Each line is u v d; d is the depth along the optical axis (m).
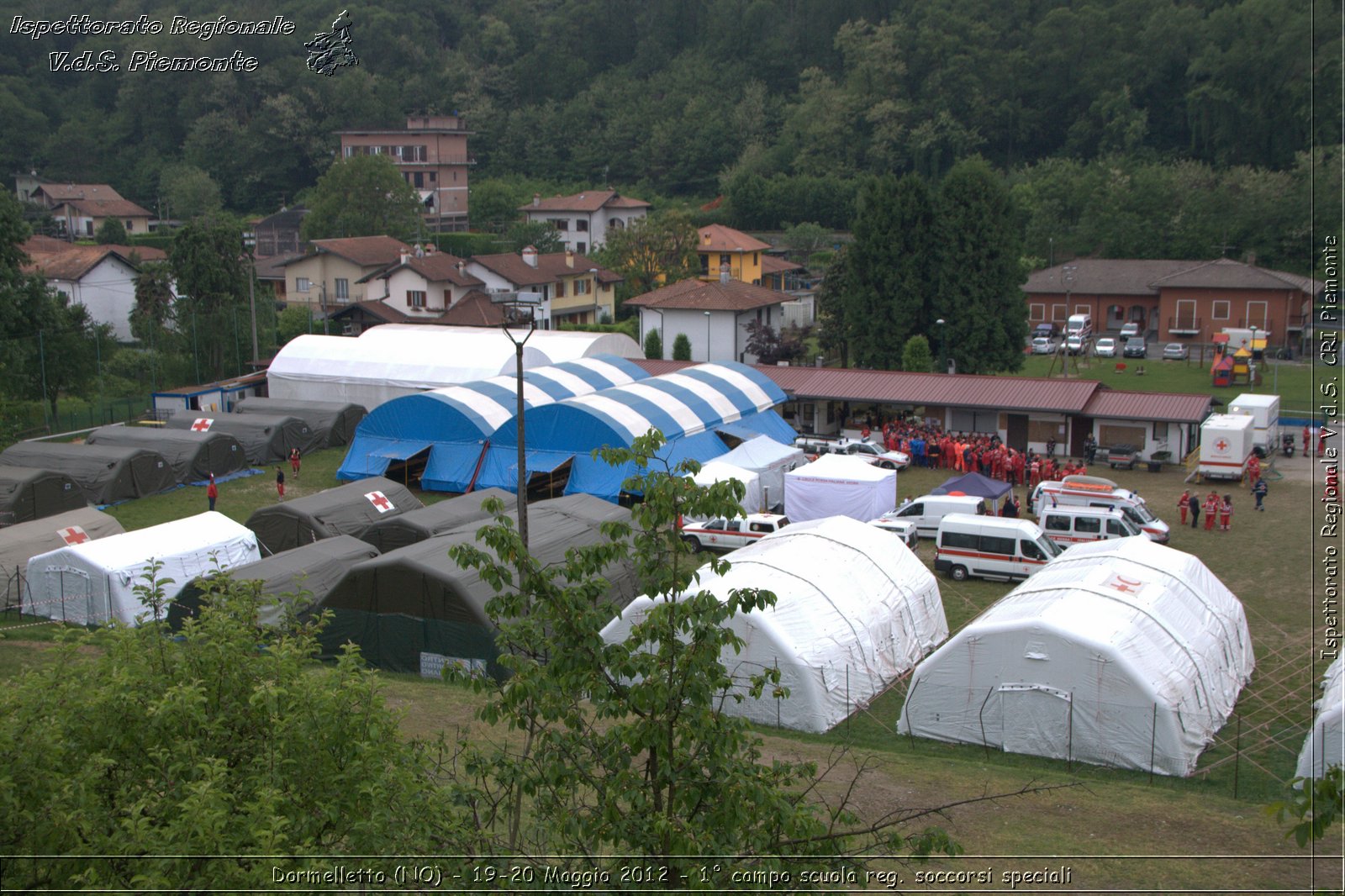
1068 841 17.64
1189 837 17.89
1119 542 28.45
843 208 125.88
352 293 87.50
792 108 148.38
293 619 15.28
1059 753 22.08
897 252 64.69
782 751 21.83
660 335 72.69
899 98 141.50
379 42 148.75
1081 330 84.38
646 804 10.44
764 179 130.50
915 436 50.38
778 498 42.88
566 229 119.12
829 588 26.27
